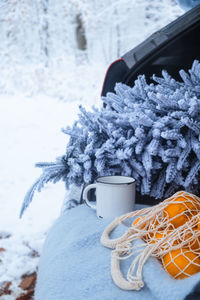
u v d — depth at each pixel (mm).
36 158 3258
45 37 7570
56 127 4742
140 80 842
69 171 804
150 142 737
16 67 7172
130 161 758
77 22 7320
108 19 7000
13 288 1033
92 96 6613
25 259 1227
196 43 918
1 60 7352
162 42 913
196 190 776
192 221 525
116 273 463
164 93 792
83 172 789
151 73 994
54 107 6223
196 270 449
